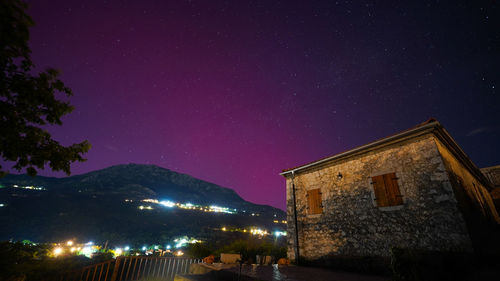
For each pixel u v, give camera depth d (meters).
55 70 3.64
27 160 3.64
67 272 7.09
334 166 9.73
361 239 7.97
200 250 12.11
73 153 4.09
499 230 9.09
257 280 5.53
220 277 6.79
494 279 4.39
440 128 7.15
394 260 4.46
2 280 5.82
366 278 6.30
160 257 9.17
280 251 12.06
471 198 7.92
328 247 8.85
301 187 10.85
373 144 8.34
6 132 3.23
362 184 8.55
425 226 6.68
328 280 5.82
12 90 3.22
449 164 7.38
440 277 4.29
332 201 9.31
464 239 5.93
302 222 10.19
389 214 7.53
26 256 6.73
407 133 7.54
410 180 7.35
